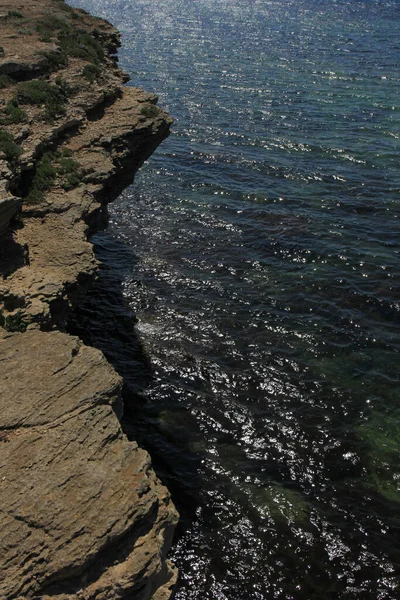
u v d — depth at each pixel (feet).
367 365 93.40
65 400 50.16
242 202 145.28
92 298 107.45
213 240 128.67
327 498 71.61
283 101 222.07
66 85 100.58
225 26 382.01
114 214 139.03
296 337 99.19
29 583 39.63
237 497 71.26
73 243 71.31
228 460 76.23
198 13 441.68
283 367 92.43
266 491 72.18
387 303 107.96
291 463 76.13
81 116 95.50
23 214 74.02
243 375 90.58
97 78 109.91
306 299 108.88
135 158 102.22
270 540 66.39
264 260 121.19
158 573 45.91
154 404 84.58
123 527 42.78
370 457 77.25
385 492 72.74
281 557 64.69
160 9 461.78
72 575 40.93
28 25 125.80
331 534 67.21
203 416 82.84
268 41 330.34
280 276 115.96
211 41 331.36
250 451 77.77
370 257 121.70
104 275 114.62
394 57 290.97
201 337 98.89
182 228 133.69
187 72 262.26
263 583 62.08
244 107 215.10
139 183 155.12
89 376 52.85
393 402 86.38
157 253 123.75
